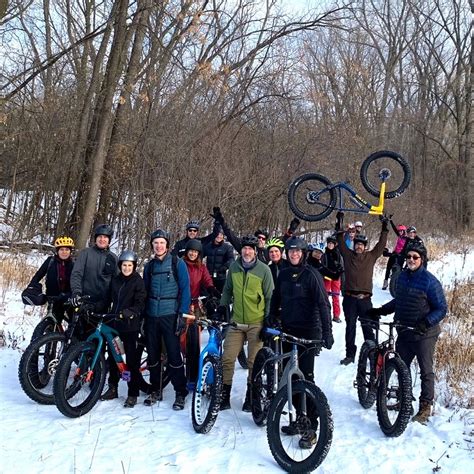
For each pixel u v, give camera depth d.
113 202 14.77
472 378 7.61
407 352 6.16
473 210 34.91
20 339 8.02
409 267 6.15
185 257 7.51
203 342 8.65
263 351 5.81
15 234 14.86
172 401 6.35
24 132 15.49
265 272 6.11
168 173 14.89
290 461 4.71
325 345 5.34
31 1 17.25
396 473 4.75
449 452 5.18
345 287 8.16
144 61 15.55
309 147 19.06
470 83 35.56
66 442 5.03
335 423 5.91
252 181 17.00
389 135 33.69
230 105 17.97
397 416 5.54
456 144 38.59
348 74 27.56
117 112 14.46
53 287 6.74
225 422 5.77
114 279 6.20
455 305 11.55
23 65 16.67
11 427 5.27
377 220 23.08
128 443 5.09
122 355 6.04
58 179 15.88
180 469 4.61
